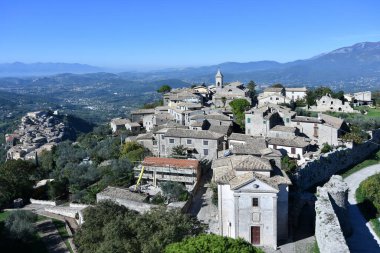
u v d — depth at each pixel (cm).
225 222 6794
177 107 15375
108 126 19375
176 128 11775
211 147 10788
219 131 11762
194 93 17875
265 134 11838
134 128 16138
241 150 8531
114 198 8106
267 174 6712
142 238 5097
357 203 8550
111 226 5266
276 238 6419
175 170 9300
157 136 11462
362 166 11162
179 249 4291
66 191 10312
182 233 5191
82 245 5709
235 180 6644
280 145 10550
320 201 6612
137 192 8669
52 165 13288
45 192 10200
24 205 9425
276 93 17912
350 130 12325
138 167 9962
